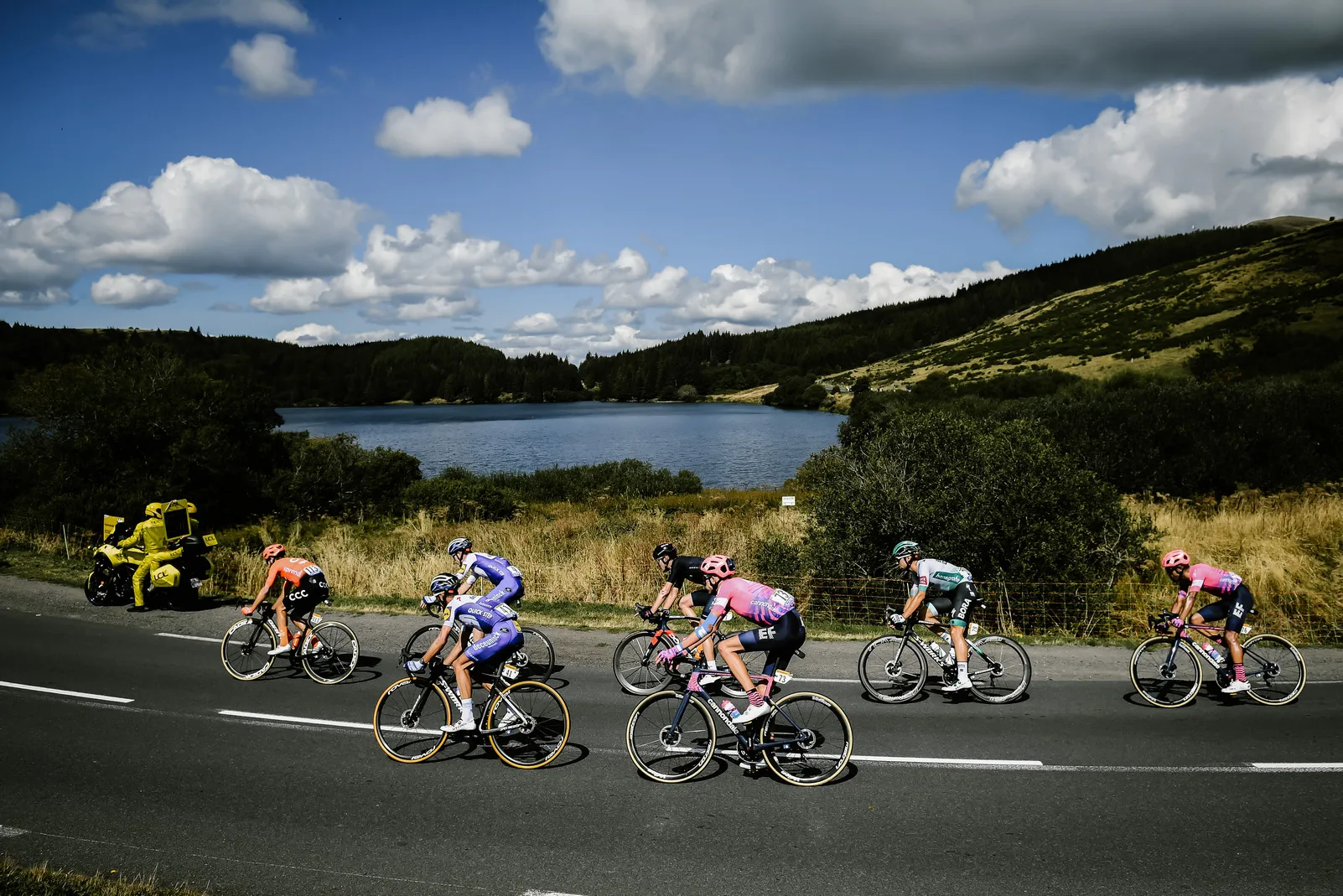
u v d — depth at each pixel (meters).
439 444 85.06
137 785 6.45
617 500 31.48
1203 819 5.68
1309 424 23.34
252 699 8.71
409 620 12.71
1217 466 22.69
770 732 6.49
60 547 19.52
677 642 8.93
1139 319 121.75
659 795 6.23
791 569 15.00
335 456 35.34
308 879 4.98
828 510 14.82
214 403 30.78
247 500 31.55
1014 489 13.13
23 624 12.26
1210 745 7.13
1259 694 8.39
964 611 8.31
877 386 153.38
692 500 31.09
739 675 6.44
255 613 9.52
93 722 7.95
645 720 6.65
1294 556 14.71
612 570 15.65
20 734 7.61
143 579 13.27
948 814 5.80
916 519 13.51
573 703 8.55
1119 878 4.88
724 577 6.79
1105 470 23.94
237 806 6.05
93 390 27.80
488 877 4.99
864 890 4.78
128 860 5.23
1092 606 12.38
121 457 27.92
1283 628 11.83
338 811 5.98
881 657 8.66
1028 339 146.75
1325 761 6.74
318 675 9.44
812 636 11.48
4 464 26.97
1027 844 5.33
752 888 4.82
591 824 5.73
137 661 10.20
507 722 6.79
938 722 7.81
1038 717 7.96
